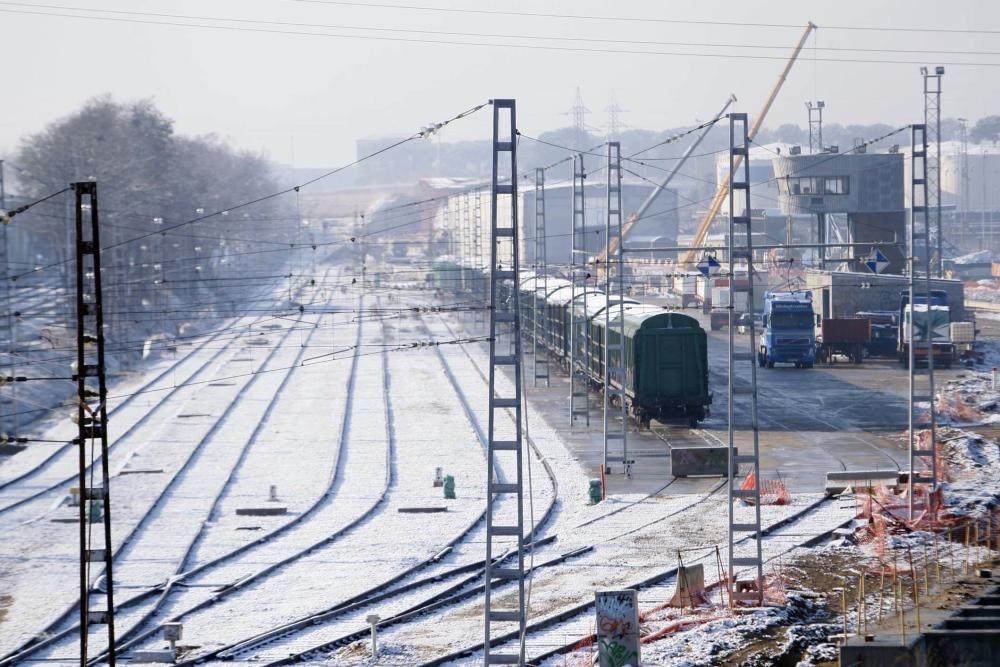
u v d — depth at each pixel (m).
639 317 108.44
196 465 99.50
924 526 71.69
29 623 57.72
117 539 73.38
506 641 53.28
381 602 60.53
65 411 132.00
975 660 48.41
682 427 111.12
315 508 83.00
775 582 60.12
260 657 51.53
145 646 54.00
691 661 49.06
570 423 113.75
